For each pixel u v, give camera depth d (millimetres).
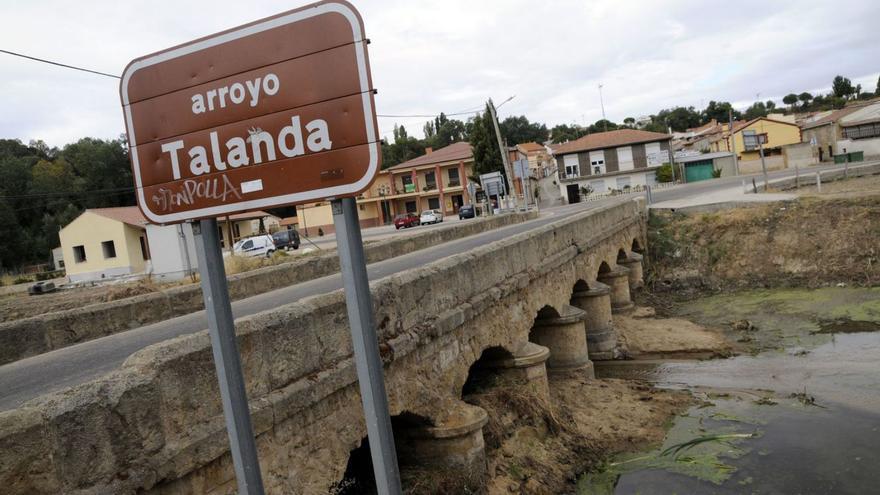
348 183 3139
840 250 25672
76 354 9711
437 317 9016
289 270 17328
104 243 43156
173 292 13578
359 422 7012
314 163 3199
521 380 12461
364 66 3078
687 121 138625
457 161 64375
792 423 12719
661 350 19219
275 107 3258
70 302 25094
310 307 6527
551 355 16391
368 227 66625
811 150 67438
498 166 59562
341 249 3193
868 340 17828
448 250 20297
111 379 4535
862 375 15125
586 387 15352
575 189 64688
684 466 11250
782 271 26375
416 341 8195
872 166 39875
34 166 64812
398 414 7914
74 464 4109
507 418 11266
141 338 10648
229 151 3375
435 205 66688
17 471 3797
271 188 3307
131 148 3617
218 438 5141
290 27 3209
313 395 6184
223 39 3354
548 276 15086
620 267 24109
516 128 145375
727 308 23969
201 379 5148
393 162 92875
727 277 27359
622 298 24000
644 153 66250
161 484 4723
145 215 3623
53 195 56625
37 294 33781
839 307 21641
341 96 3123
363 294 3197
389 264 18375
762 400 14188
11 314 23547
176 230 30266
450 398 9297
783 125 71625
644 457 11773
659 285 28438
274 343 5922
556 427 12117
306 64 3182
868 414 12789
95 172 63594
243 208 3383
